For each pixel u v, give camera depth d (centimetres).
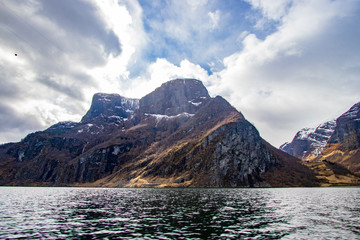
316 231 4081
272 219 5209
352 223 4781
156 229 4191
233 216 5578
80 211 6475
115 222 4834
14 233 3912
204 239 3559
